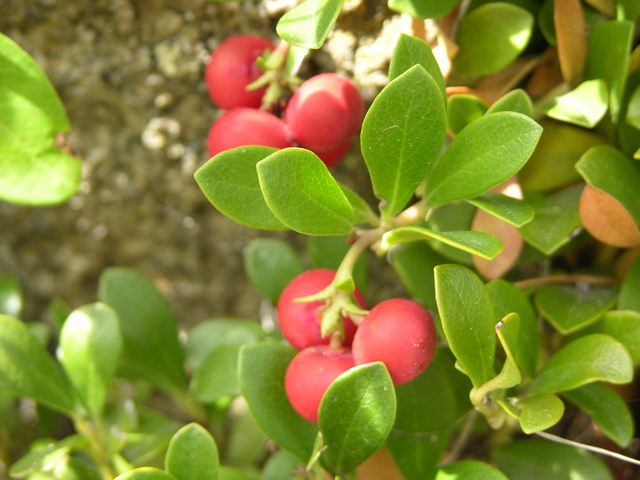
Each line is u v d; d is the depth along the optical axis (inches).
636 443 4.7
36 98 4.0
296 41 3.1
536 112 3.8
